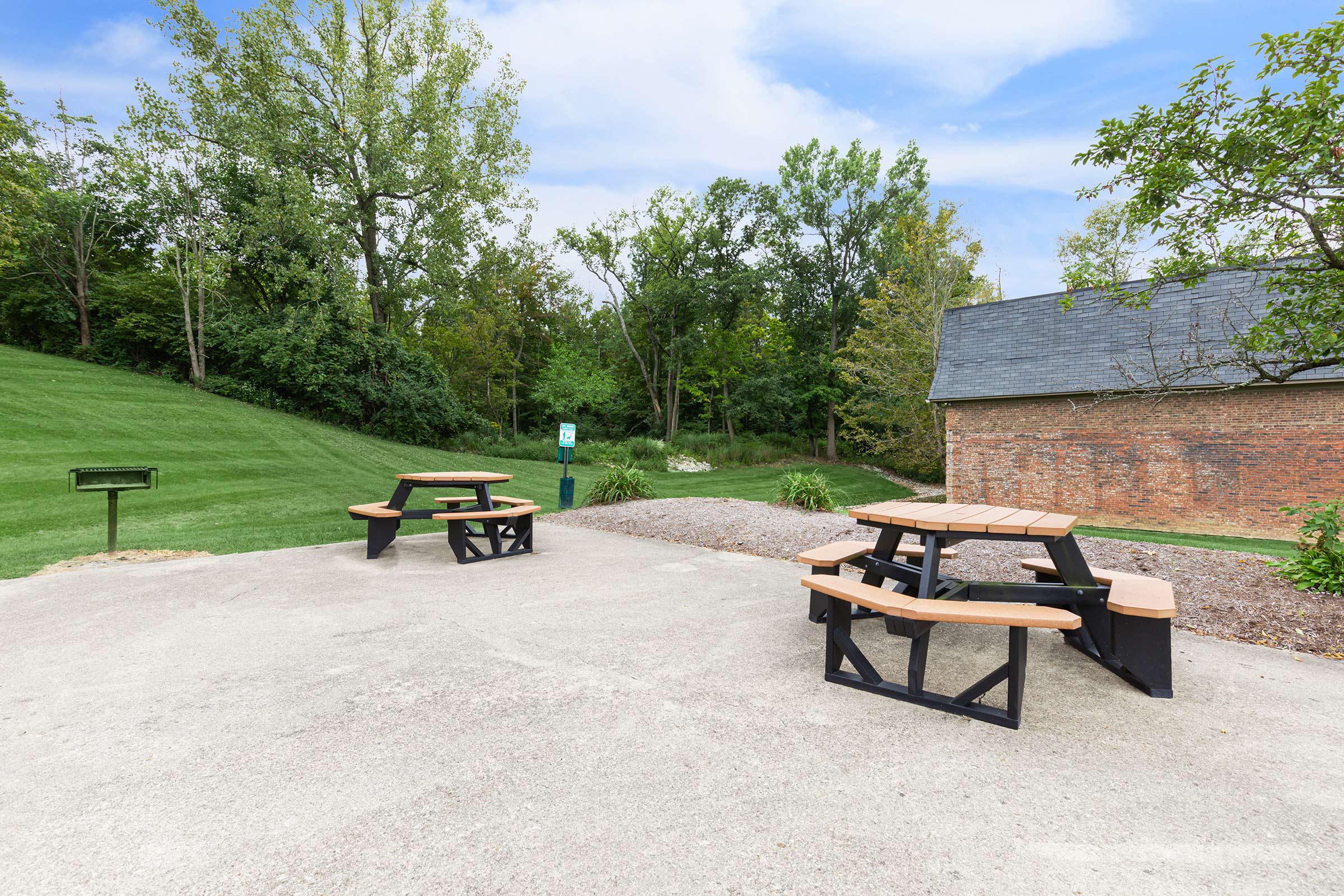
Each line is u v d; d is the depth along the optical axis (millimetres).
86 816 2064
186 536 7766
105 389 17969
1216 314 14289
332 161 22688
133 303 22828
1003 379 16844
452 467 17859
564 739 2658
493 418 34719
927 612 2818
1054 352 16422
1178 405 14172
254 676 3336
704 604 4883
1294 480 12875
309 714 2883
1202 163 5129
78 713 2873
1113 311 15961
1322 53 4465
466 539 6500
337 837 1963
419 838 1959
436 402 24531
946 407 17750
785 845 1938
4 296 21297
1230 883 1771
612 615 4555
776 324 35406
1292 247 5309
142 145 21188
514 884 1745
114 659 3580
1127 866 1849
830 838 1980
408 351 27422
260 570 5957
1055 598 3502
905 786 2303
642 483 11328
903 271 26250
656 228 34750
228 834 1974
